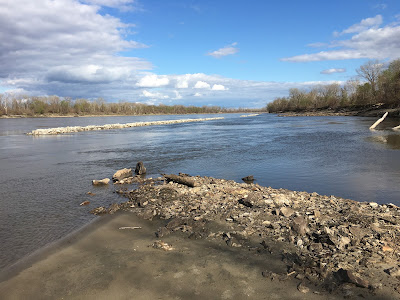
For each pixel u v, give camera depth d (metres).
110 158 25.58
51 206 12.35
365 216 9.61
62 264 7.27
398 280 6.03
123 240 8.66
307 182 16.52
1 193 14.46
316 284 6.07
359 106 113.88
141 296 5.88
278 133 48.59
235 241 8.22
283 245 7.86
